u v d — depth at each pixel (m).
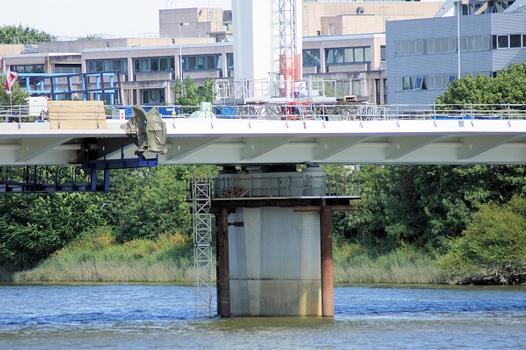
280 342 170.38
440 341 171.00
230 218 199.50
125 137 178.88
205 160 189.50
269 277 197.38
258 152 190.50
